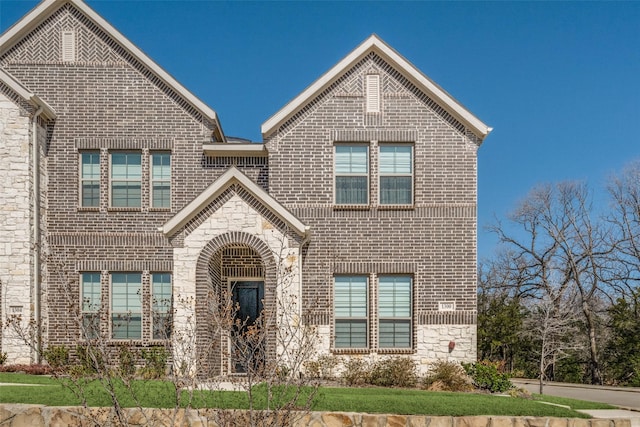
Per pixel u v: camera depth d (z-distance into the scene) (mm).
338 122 17188
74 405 10297
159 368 14383
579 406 13344
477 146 17250
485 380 15086
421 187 17109
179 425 10242
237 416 9336
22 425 10117
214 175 17969
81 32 17969
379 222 16984
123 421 8500
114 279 17578
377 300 16828
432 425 10758
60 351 15500
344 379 15266
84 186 17781
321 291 16656
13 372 14836
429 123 17266
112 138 17766
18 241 16141
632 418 11656
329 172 17047
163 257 17562
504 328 32250
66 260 17359
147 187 17766
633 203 33750
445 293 16828
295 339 13602
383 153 17312
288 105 16938
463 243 17000
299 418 9531
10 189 16250
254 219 15219
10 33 17609
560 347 24422
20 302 15984
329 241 16875
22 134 16422
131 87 17938
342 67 17078
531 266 38250
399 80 17344
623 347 29594
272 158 17031
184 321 14750
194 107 17984
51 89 17766
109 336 16922
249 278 17500
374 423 10641
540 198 42531
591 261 34469
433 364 16359
